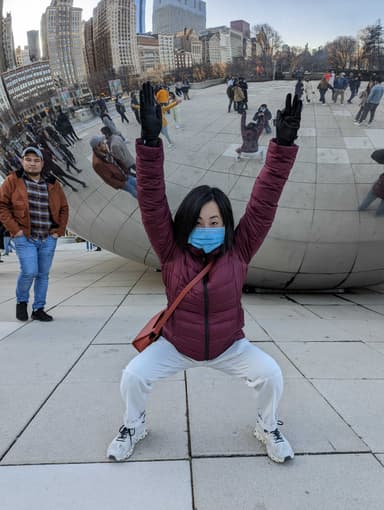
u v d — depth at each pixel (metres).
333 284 5.65
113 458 2.03
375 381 2.97
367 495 1.80
